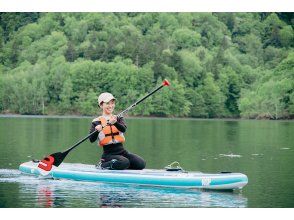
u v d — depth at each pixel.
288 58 89.88
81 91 81.69
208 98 84.44
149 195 10.79
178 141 25.06
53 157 12.47
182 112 82.19
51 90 81.19
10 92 78.69
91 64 82.19
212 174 11.40
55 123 44.72
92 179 11.98
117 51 88.00
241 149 21.09
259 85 86.44
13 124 41.47
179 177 11.43
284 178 13.31
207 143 23.98
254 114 82.25
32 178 12.51
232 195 10.96
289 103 81.25
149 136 28.89
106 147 12.18
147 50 86.44
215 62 88.38
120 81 81.88
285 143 24.36
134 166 12.31
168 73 82.69
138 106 80.69
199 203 10.20
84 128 35.84
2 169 13.91
